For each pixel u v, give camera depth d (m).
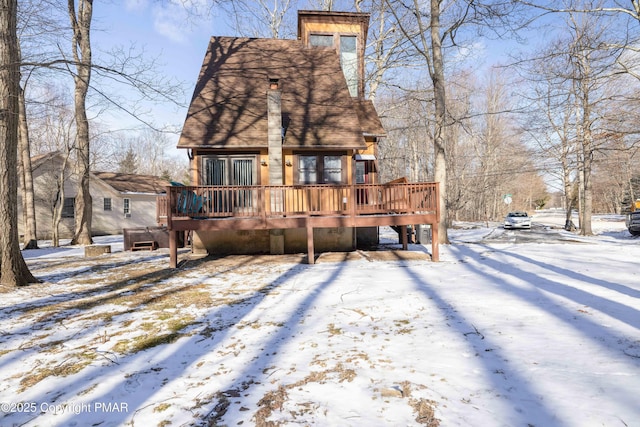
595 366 3.10
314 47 14.30
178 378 3.20
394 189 9.84
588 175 18.84
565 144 19.78
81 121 17.11
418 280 6.99
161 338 4.23
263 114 11.70
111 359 3.65
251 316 5.00
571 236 18.17
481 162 36.09
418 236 14.30
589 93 17.39
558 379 2.90
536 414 2.44
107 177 26.94
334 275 7.73
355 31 14.47
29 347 4.01
